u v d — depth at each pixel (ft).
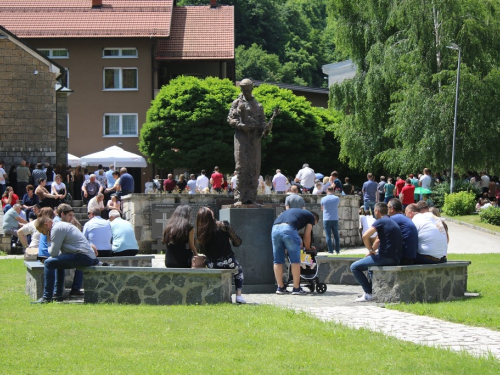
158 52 203.72
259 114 56.90
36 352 31.37
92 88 196.34
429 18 147.64
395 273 46.85
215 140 177.58
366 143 161.89
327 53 359.25
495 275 63.36
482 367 29.66
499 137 142.92
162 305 44.62
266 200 98.89
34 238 70.38
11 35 134.72
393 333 36.83
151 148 180.14
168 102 179.32
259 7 341.82
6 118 135.23
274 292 55.77
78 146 195.93
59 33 193.47
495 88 141.49
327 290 56.65
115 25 197.77
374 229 49.06
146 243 94.73
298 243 53.26
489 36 146.82
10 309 43.14
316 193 103.40
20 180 112.98
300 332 35.88
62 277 48.24
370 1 159.63
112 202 94.02
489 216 116.37
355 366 29.71
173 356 30.83
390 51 151.12
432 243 50.24
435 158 140.87
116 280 46.06
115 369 28.68
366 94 159.74
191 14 220.64
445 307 44.45
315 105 234.38
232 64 228.02
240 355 31.14
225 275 46.01
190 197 95.25
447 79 143.23
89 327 36.63
